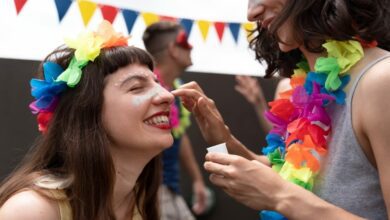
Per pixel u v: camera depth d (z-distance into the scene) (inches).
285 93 52.8
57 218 41.5
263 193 38.9
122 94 44.9
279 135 51.4
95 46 45.6
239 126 132.6
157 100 45.4
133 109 44.6
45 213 40.4
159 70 94.9
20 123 102.6
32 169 45.8
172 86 97.7
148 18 80.3
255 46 55.5
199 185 110.9
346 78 40.6
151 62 48.4
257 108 107.0
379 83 36.9
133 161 46.5
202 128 57.8
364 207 39.6
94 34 47.7
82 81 45.2
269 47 53.7
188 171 110.8
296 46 45.1
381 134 36.6
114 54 45.8
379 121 36.6
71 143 44.0
